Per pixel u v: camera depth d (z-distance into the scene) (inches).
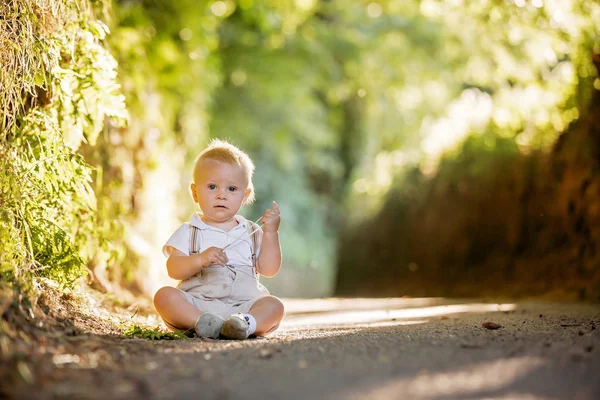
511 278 474.9
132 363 129.3
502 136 542.9
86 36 242.5
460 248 560.7
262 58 927.0
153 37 524.1
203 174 212.8
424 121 966.4
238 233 210.8
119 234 287.4
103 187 309.1
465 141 591.8
